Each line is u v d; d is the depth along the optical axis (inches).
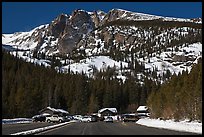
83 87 6909.5
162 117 3449.8
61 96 6638.8
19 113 4938.5
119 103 7121.1
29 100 5246.1
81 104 6692.9
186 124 1708.9
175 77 3538.4
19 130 1658.5
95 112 6673.2
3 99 4904.0
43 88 6230.3
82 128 1905.8
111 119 3582.7
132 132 1480.1
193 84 2874.0
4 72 5821.9
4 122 2866.6
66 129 1780.3
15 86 5502.0
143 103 7199.8
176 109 3046.3
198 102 2541.8
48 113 5457.7
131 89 7288.4
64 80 7032.5
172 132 1486.2
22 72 6387.8
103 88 7135.8
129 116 3732.8
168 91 3476.9
